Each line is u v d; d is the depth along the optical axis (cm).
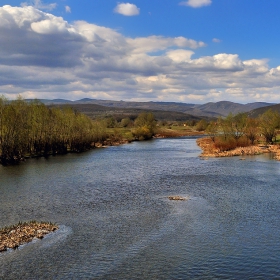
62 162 8531
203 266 2506
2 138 8438
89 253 2712
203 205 4200
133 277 2339
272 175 6359
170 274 2384
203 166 7675
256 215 3756
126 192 4975
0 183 5669
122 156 9994
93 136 13862
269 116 12569
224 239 3034
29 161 8694
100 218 3656
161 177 6275
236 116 12406
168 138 19025
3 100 8569
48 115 10712
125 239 3028
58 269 2434
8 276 2327
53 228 3234
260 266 2506
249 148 10662
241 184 5528
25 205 4197
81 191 5044
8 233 3061
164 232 3212
